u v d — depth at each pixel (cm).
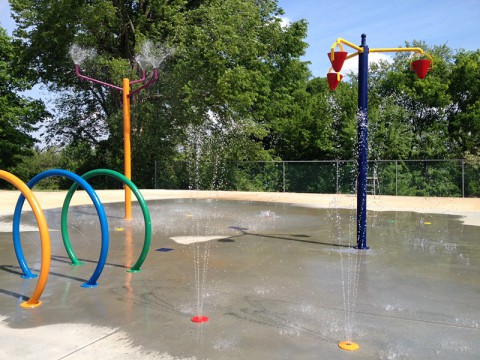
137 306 436
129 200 1091
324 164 2383
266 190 2519
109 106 3052
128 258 659
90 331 371
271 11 3231
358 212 734
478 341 348
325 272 573
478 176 2030
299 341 348
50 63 2734
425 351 329
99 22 2370
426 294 474
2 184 3547
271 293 479
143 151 2645
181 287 503
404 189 2183
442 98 3014
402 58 3450
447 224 1035
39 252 708
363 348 335
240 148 2767
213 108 2688
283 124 3547
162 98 2667
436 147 2897
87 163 3306
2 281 536
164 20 2528
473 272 571
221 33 2386
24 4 2458
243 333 365
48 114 3400
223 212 1288
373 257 666
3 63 3322
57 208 1353
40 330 374
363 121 711
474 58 3272
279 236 861
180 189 2652
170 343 346
